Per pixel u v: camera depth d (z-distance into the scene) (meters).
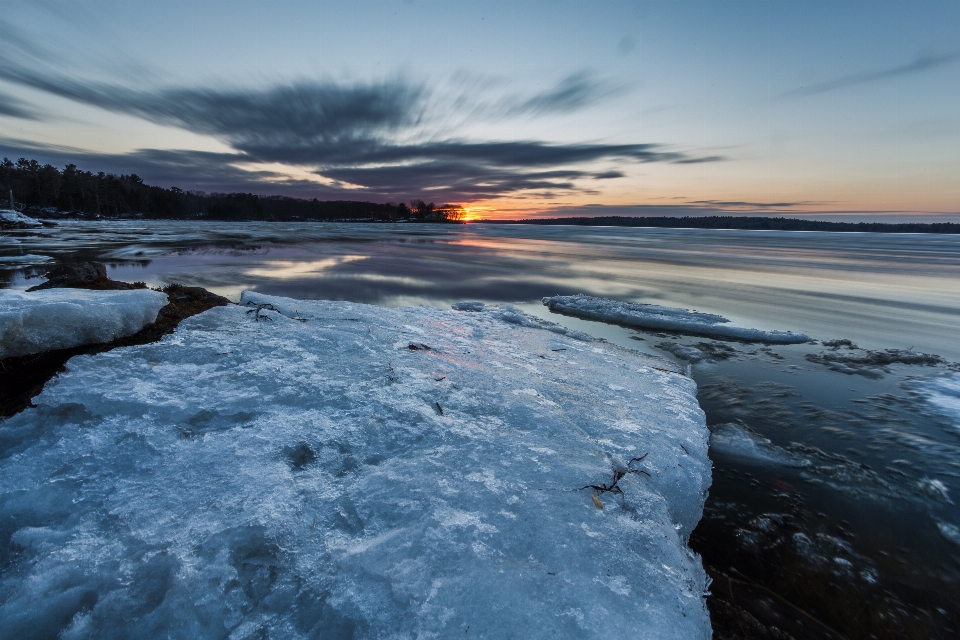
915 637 2.76
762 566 3.29
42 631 1.77
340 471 2.97
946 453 4.97
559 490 2.86
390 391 4.07
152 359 4.09
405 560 2.18
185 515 2.36
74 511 2.35
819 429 5.49
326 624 1.89
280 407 3.55
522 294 14.72
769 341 9.42
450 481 2.86
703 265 24.83
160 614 1.84
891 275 21.33
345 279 16.78
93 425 3.04
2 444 2.84
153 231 49.91
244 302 6.81
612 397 5.10
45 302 4.11
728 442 5.06
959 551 3.54
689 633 1.98
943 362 8.12
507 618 1.90
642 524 2.70
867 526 3.79
